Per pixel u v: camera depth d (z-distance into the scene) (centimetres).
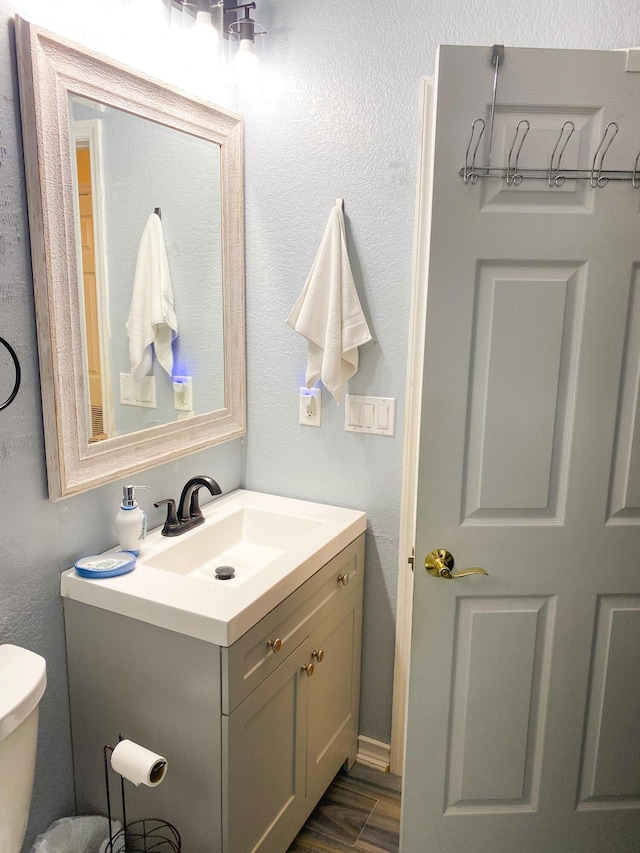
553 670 156
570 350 140
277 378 208
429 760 161
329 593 180
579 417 142
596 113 130
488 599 152
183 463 191
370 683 213
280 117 191
